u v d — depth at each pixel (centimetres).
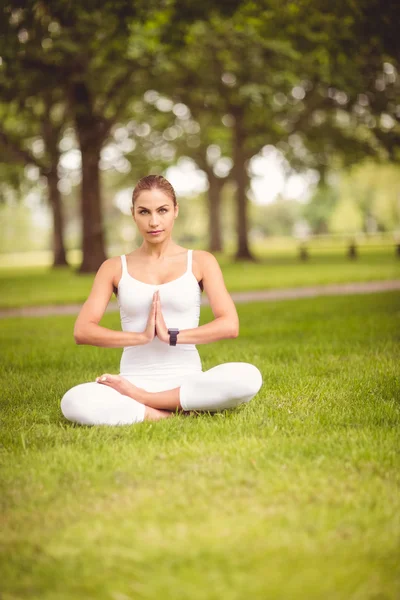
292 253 4228
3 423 440
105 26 1431
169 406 435
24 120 2436
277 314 1082
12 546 259
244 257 3064
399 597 217
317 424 416
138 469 337
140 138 3272
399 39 1182
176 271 448
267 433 400
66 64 1797
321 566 236
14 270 3578
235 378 421
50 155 2648
